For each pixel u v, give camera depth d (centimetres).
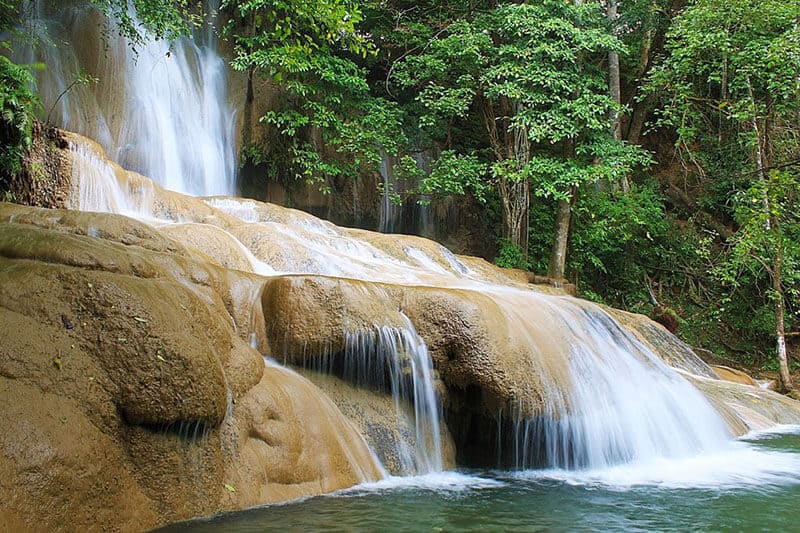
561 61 1578
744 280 1689
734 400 988
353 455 512
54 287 375
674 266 1906
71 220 521
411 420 589
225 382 415
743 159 1908
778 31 1469
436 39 1580
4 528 280
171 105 1336
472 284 941
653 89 1645
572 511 454
